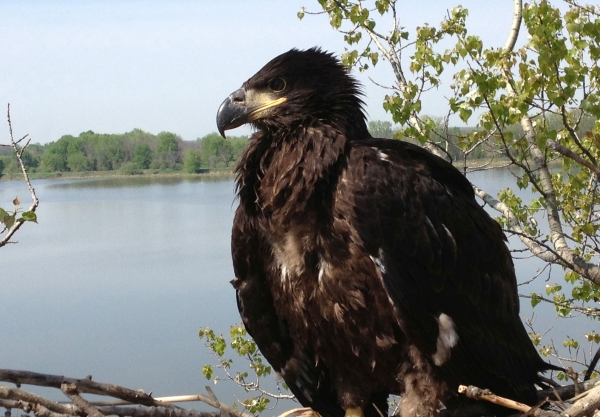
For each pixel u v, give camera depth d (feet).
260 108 14.16
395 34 23.62
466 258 13.19
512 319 14.01
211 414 12.56
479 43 19.38
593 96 19.25
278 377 15.31
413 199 12.75
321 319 13.41
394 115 20.92
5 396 11.14
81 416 11.48
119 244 101.96
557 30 17.74
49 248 104.37
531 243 20.36
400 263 12.53
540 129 19.42
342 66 14.40
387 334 13.03
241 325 26.11
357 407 14.55
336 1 24.07
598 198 22.59
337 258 12.75
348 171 12.80
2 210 11.87
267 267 13.89
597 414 12.53
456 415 13.87
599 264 20.80
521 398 13.76
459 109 19.61
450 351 12.84
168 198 156.87
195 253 90.02
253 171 14.05
